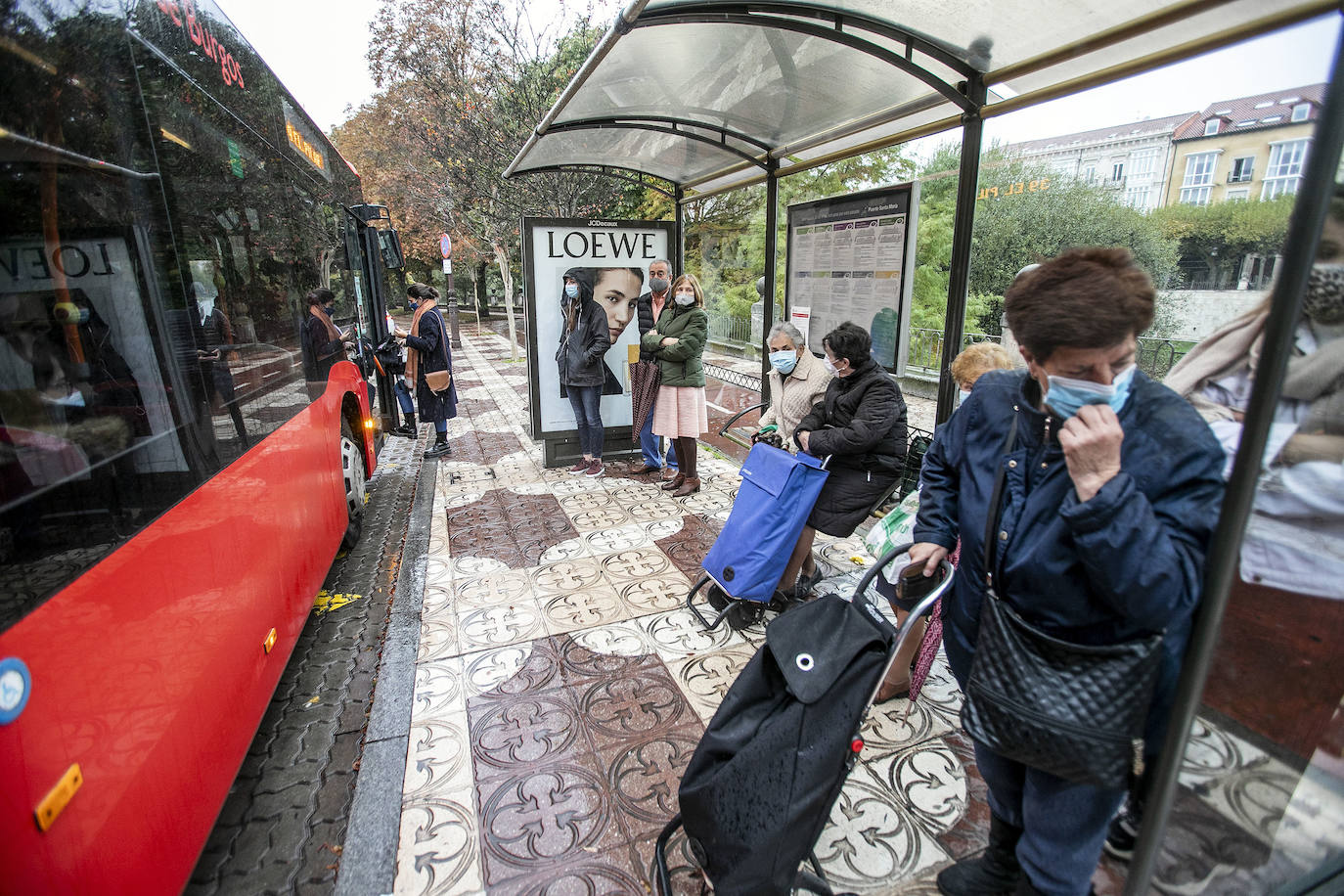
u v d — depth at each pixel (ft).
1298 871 5.56
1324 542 5.16
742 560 10.84
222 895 6.80
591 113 15.03
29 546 4.50
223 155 9.39
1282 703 5.27
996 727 4.77
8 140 4.81
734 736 5.77
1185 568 4.11
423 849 7.16
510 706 9.55
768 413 13.82
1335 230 3.47
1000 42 10.11
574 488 19.33
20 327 4.76
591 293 19.40
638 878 6.79
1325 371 4.78
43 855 4.23
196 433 7.31
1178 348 10.22
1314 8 7.10
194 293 7.80
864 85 12.63
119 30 6.68
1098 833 4.89
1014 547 4.89
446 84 35.04
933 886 6.64
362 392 18.52
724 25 10.41
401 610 12.37
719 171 19.29
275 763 8.81
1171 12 8.06
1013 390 5.34
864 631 5.83
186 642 6.42
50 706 4.45
